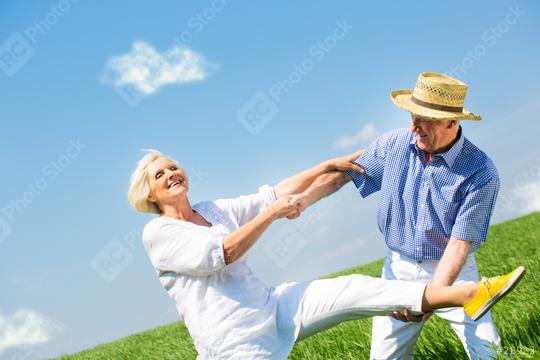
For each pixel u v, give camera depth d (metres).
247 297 3.64
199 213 4.01
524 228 16.28
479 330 3.99
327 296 3.63
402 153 4.32
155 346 12.24
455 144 4.04
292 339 3.66
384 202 4.38
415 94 4.07
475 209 4.00
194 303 3.66
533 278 6.88
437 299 3.47
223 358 3.58
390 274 4.51
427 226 4.19
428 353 4.61
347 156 4.66
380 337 4.36
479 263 11.15
